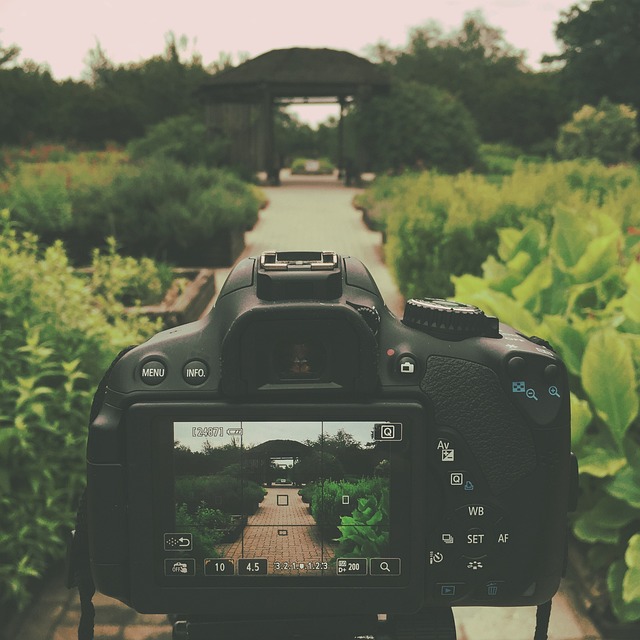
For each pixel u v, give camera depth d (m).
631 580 3.01
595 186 12.09
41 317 3.96
